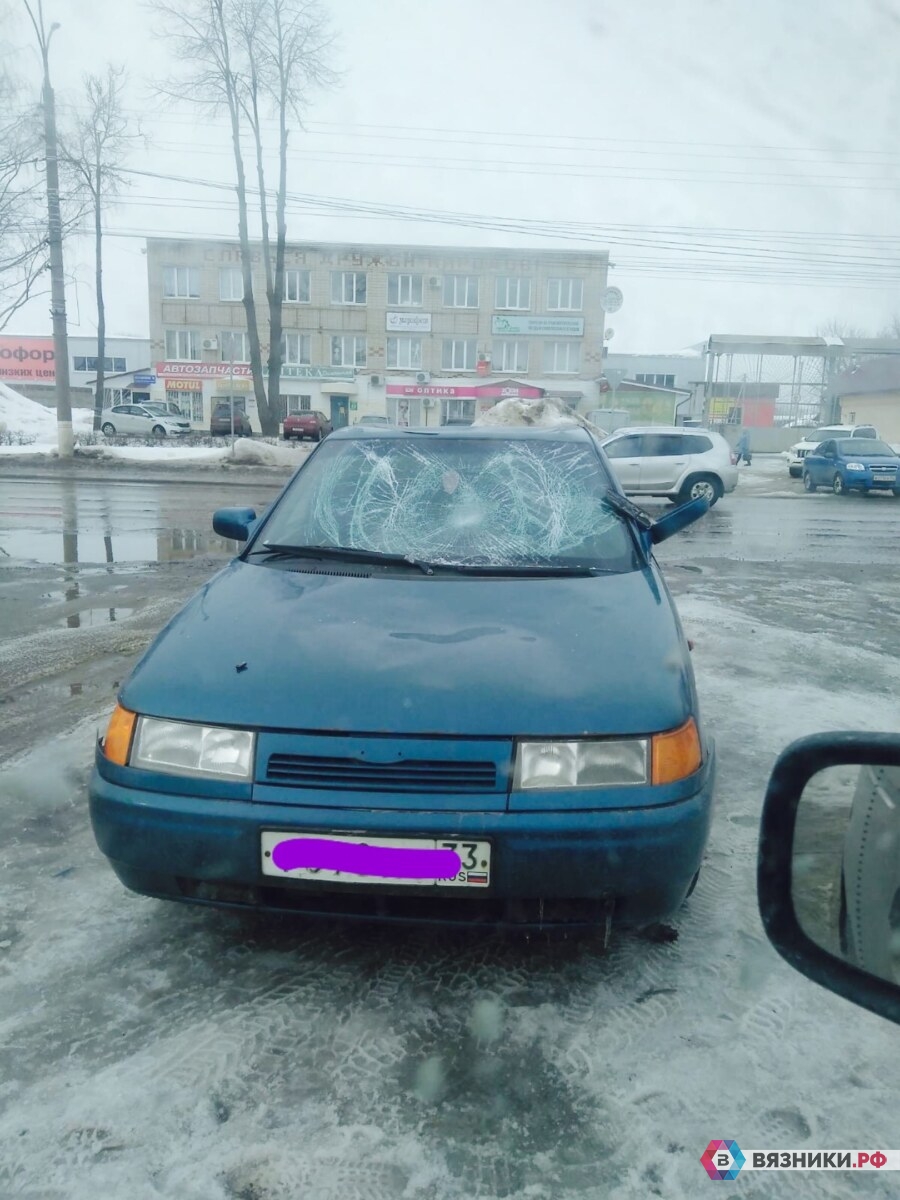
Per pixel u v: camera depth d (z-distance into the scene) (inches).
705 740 93.4
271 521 136.9
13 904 106.3
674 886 84.6
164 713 89.2
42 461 919.7
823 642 233.3
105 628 241.6
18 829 125.1
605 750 84.6
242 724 86.2
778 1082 79.5
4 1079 79.3
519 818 81.6
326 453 149.7
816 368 2037.4
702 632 243.6
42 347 2260.1
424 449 146.7
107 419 1504.7
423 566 120.5
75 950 97.7
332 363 1834.4
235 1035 85.0
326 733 84.9
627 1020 87.4
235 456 947.3
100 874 113.4
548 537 128.1
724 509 650.8
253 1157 71.5
